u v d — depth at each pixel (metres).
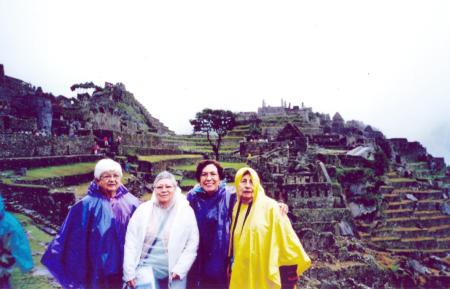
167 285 8.47
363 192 62.75
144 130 84.94
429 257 56.84
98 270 8.44
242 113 125.19
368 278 42.38
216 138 97.38
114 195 9.11
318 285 38.25
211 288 8.62
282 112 127.62
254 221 8.27
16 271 14.27
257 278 8.09
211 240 8.74
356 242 48.53
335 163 66.94
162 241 8.43
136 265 8.35
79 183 34.50
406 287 47.34
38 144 37.41
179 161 53.84
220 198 9.02
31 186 27.47
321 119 129.12
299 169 57.41
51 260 8.61
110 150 48.31
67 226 8.74
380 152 75.19
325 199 50.91
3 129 37.91
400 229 62.59
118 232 8.74
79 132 50.19
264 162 55.06
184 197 8.82
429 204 73.81
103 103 85.69
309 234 44.66
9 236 8.74
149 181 43.81
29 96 47.34
